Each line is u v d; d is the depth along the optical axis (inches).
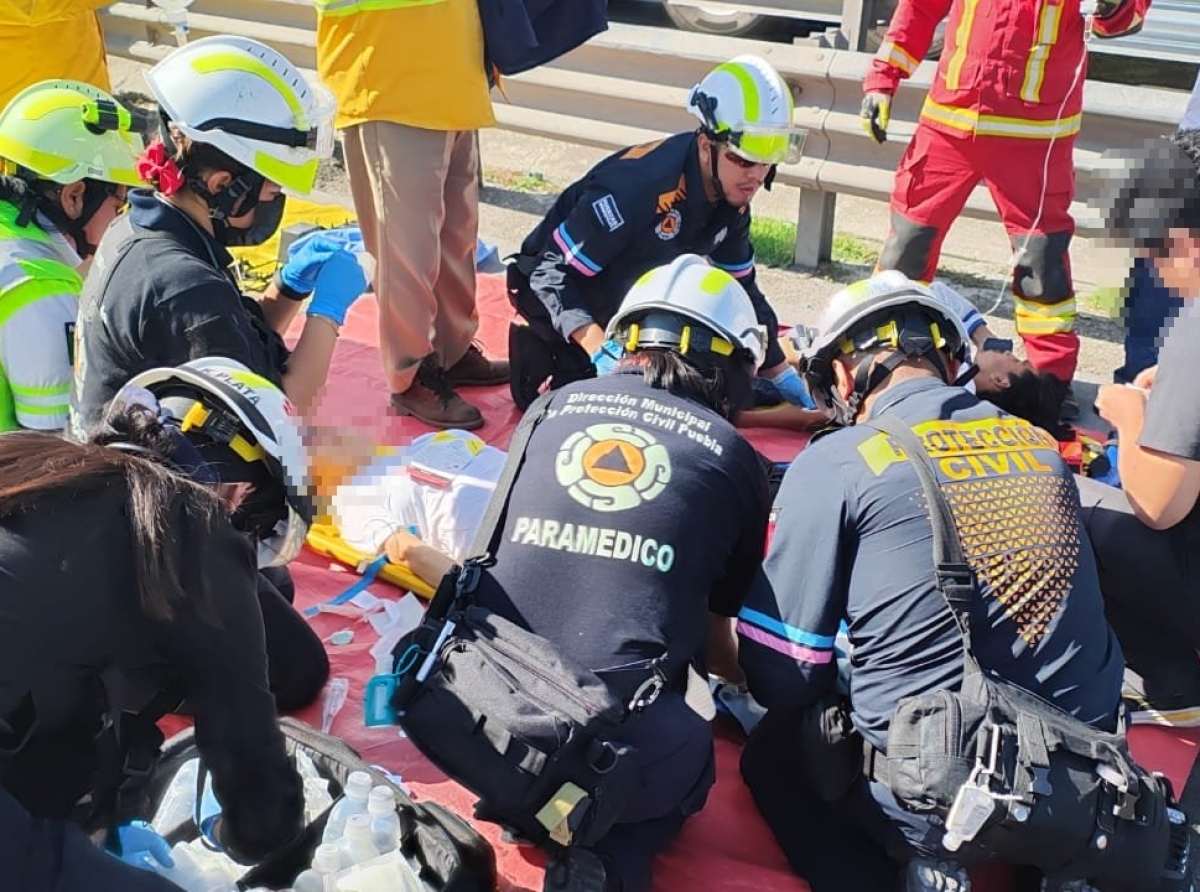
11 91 186.9
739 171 139.0
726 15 294.2
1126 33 164.4
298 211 233.9
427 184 147.7
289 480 79.3
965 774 82.2
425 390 161.5
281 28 270.5
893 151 211.0
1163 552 111.3
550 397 100.9
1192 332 100.7
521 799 85.0
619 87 233.6
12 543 63.9
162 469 68.3
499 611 91.7
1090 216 192.9
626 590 90.2
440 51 141.7
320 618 126.1
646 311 101.2
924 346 95.8
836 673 95.6
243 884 86.0
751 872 98.9
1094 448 153.3
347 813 87.0
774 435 161.9
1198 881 104.2
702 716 96.1
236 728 71.2
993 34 157.4
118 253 101.0
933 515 87.1
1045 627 87.4
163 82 100.4
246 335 101.6
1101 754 83.7
